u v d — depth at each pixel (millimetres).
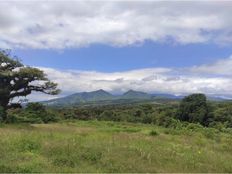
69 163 14148
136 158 16234
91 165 14305
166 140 25531
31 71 41781
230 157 19469
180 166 15711
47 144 17375
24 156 14727
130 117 73250
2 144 16906
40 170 12570
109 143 19766
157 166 15242
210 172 15172
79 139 20797
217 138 31125
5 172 12070
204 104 65375
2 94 42094
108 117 75562
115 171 13531
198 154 18938
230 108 68062
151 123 67875
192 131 36281
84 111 81375
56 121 55938
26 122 45969
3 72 40844
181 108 67000
